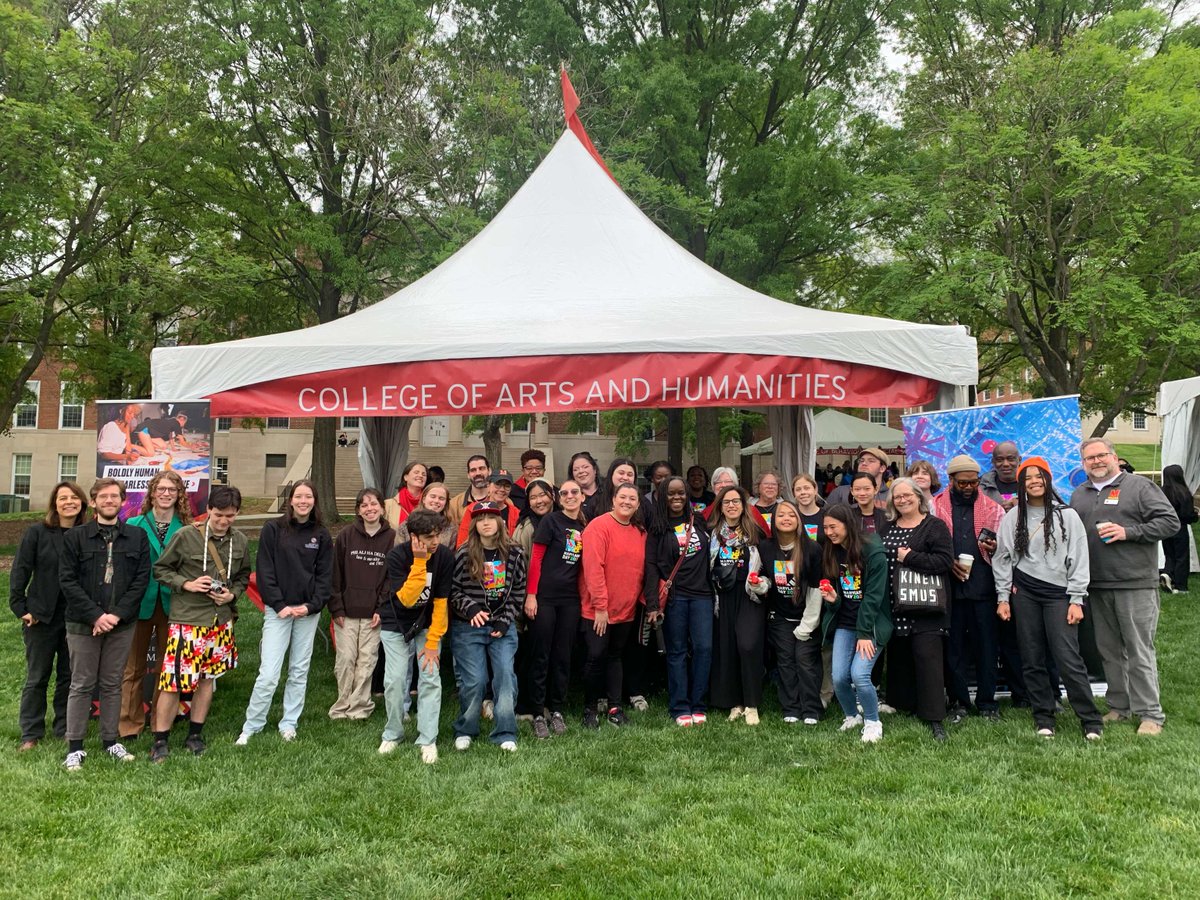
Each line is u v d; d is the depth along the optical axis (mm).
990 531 5484
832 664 5469
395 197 16625
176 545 4863
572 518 5574
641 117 16828
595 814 3945
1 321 14531
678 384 6387
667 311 7574
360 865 3432
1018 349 18125
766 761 4723
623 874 3334
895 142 17359
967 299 14469
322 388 6395
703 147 18078
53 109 12430
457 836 3711
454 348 6395
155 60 15125
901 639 5555
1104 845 3529
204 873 3381
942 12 17219
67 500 4883
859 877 3293
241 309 17672
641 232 8984
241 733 5223
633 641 5988
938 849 3518
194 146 15773
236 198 16766
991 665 5527
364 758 4824
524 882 3285
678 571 5602
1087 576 5020
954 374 6449
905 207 15117
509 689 5078
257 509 25547
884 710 5730
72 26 14961
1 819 3893
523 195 9164
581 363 6410
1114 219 13305
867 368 6492
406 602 4828
